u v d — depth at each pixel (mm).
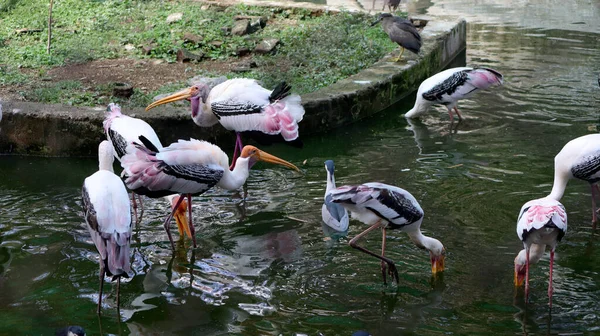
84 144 7965
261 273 6449
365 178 7578
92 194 6137
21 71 9055
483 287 6289
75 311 6125
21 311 6113
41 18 10562
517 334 5910
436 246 6371
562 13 12227
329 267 6504
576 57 10219
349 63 9383
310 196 7340
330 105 8516
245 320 6043
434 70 9859
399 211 6273
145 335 5941
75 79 8883
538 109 8836
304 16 10930
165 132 7996
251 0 11273
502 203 7133
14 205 7195
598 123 8461
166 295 6262
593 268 6449
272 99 7641
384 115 8883
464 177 7535
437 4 12961
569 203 7180
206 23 10359
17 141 8000
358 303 6176
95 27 10312
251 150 7125
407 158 7914
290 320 6039
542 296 6207
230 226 6953
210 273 6461
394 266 6309
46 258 6578
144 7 10969
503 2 13125
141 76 9039
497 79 8594
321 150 8141
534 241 6133
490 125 8539
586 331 5926
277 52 9703
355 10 11016
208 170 6742
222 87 7738
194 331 5969
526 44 10773
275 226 6949
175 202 6852
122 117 7188
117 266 5992
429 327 5980
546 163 7738
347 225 6902
